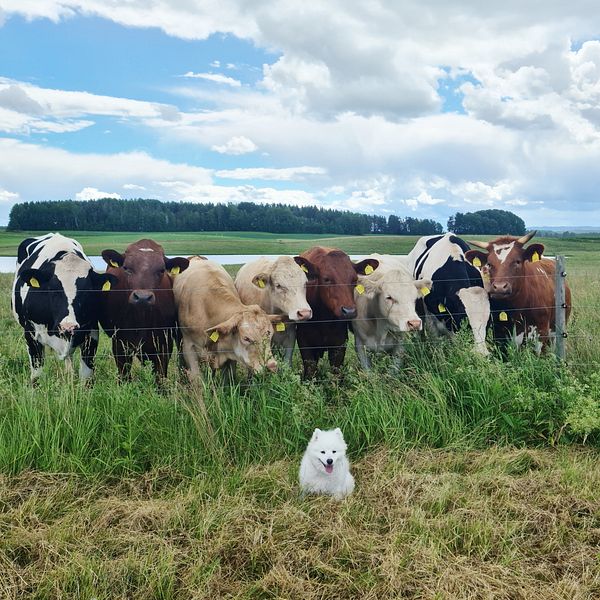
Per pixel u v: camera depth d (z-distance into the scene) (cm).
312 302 483
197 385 399
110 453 328
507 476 319
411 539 274
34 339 495
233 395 367
